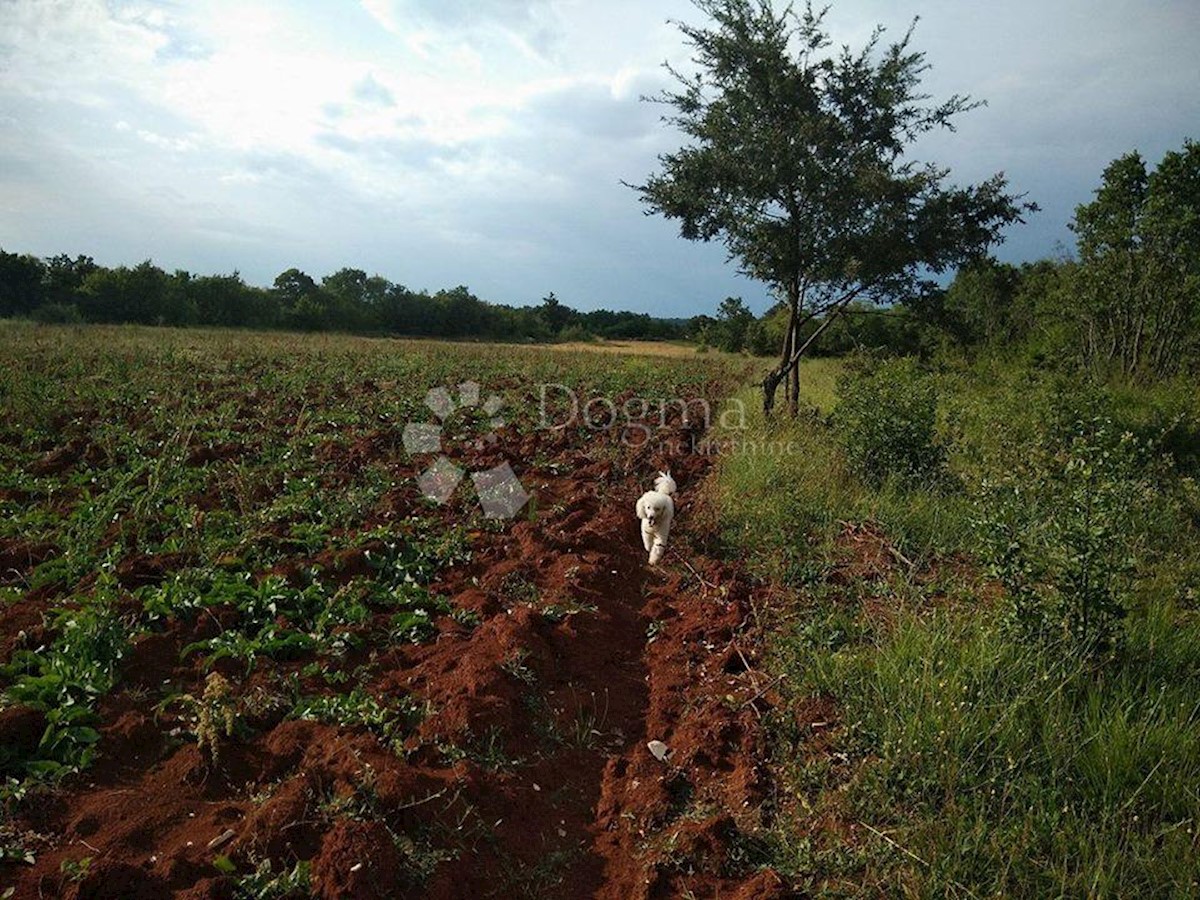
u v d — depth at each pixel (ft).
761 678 18.52
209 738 14.35
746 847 13.46
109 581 20.13
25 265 155.33
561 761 16.08
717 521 29.40
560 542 26.40
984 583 22.50
